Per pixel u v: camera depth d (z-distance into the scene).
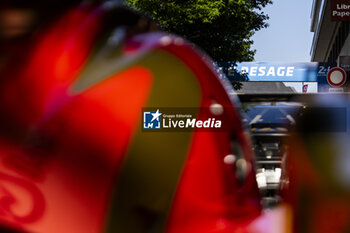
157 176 1.85
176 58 1.94
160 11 25.25
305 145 2.54
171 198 1.87
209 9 25.52
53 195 1.78
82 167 1.79
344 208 2.43
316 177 2.48
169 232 1.87
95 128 1.81
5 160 1.79
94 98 1.83
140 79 1.88
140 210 1.84
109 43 1.94
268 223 2.10
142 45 1.94
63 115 1.81
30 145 1.79
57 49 1.87
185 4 25.59
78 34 1.91
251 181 2.02
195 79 1.94
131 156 1.83
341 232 2.42
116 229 1.81
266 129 9.82
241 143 2.00
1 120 1.81
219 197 1.93
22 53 1.86
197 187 1.89
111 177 1.80
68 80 1.85
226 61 29.34
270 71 40.09
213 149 1.93
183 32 27.03
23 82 1.83
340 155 2.48
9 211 1.80
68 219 1.79
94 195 1.79
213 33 28.17
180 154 1.89
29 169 1.79
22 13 1.90
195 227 1.89
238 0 26.69
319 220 2.44
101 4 2.01
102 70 1.87
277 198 2.74
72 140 1.80
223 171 1.94
